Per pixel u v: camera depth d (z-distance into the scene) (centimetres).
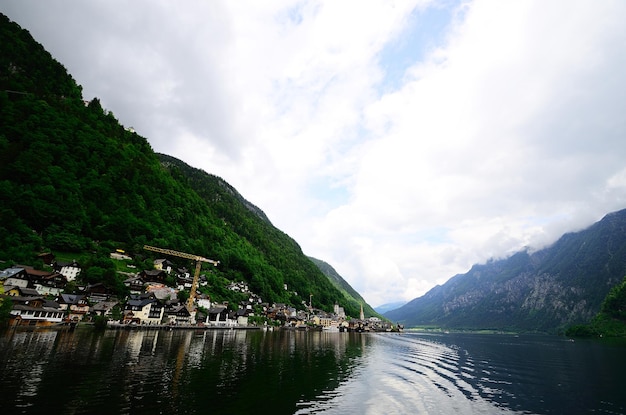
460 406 3703
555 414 3538
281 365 5741
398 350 10025
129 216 19412
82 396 3123
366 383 4697
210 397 3419
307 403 3500
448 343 14188
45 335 7231
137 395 3284
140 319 12100
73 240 14825
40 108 19812
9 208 13875
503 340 17950
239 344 8612
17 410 2641
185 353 6262
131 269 16188
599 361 8100
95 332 8819
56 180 16788
